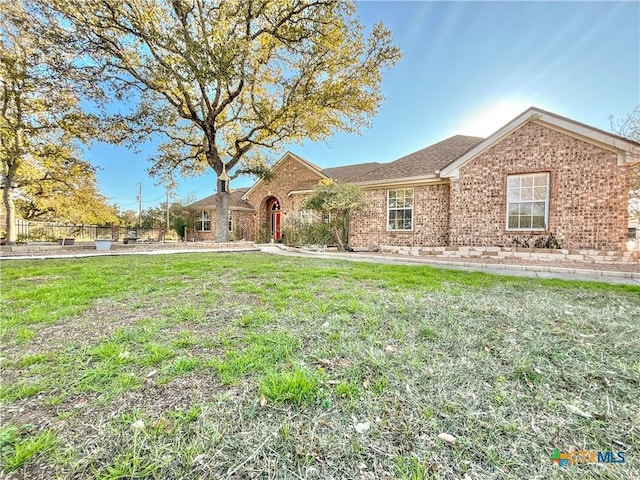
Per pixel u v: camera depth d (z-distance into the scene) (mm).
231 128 16000
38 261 8328
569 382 2010
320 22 11492
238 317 3334
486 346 2568
